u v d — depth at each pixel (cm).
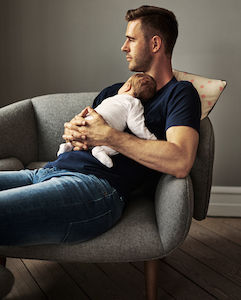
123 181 150
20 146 209
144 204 158
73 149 163
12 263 195
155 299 150
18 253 140
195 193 171
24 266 192
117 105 154
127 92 163
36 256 140
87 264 195
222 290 171
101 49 261
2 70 268
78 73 265
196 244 219
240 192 261
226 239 226
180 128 139
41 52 264
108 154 149
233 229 242
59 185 134
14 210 123
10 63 267
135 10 166
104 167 148
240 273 187
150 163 137
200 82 188
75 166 146
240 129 260
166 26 163
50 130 216
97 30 259
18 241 126
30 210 125
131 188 155
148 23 162
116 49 260
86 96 217
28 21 261
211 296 166
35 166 207
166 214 135
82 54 262
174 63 257
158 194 148
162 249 137
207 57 255
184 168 134
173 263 197
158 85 166
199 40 253
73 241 134
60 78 266
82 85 266
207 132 169
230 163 264
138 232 139
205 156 166
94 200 136
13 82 269
